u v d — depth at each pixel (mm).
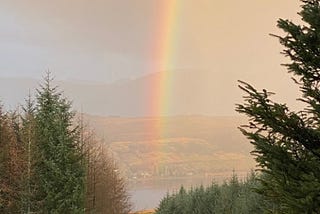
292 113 6457
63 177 31859
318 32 6273
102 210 47906
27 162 31234
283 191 6031
